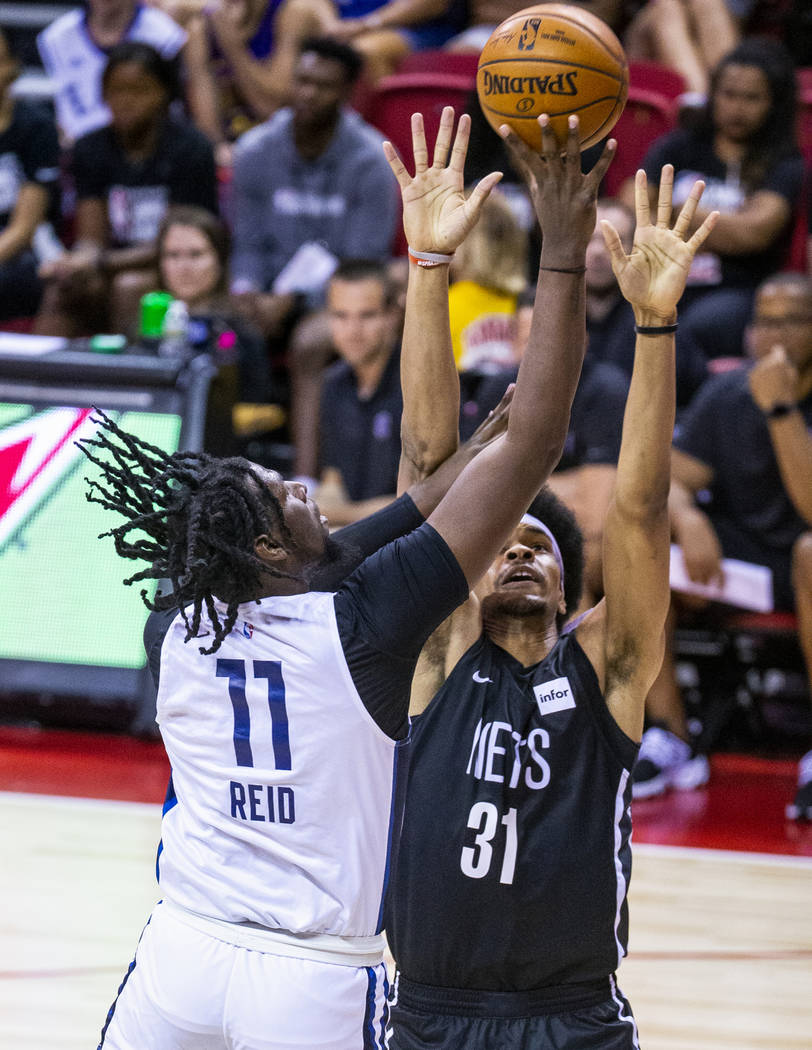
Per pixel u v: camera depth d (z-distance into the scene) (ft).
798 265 69.62
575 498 56.44
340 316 61.21
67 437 58.54
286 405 74.08
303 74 72.64
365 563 20.36
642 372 23.44
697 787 56.85
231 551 19.39
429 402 23.81
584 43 21.66
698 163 68.23
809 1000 36.94
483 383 56.70
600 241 60.64
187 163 76.48
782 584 58.54
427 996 25.11
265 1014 19.22
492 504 20.03
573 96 21.58
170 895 20.43
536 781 24.73
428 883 24.80
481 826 24.63
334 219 74.18
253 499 19.88
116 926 40.11
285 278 73.51
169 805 21.20
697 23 80.79
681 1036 34.37
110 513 57.98
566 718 24.94
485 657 25.91
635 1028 25.25
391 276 63.21
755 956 39.60
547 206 20.83
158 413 58.13
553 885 24.38
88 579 57.62
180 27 85.15
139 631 57.06
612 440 56.70
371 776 19.99
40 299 79.66
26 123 79.10
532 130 21.83
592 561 55.52
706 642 60.08
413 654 20.01
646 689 25.13
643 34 81.82
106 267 74.08
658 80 74.38
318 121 73.20
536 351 20.51
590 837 24.59
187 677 20.66
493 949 24.54
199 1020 19.60
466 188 68.59
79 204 77.92
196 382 58.54
